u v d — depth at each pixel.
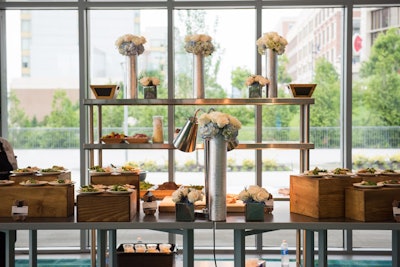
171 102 4.85
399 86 6.65
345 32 6.55
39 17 6.71
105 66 6.74
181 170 6.68
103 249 3.90
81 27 6.54
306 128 5.07
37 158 6.76
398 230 4.04
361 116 6.66
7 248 3.77
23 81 6.75
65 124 6.73
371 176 4.27
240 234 3.77
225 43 6.68
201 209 4.22
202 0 6.48
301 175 4.07
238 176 6.66
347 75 6.54
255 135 6.61
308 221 3.74
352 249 6.57
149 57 6.67
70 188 3.97
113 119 6.70
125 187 3.96
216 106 6.64
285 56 6.69
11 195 3.88
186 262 3.78
